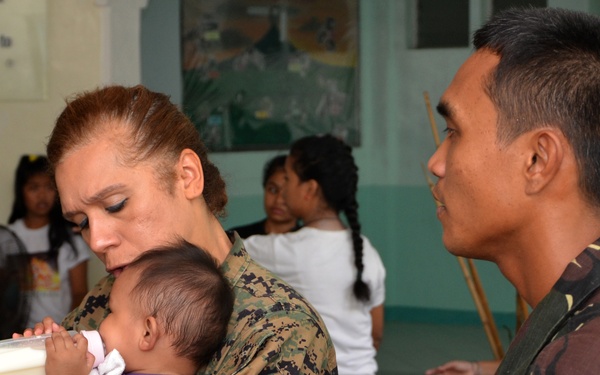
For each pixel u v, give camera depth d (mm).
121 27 3621
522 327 999
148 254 1317
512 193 1021
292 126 6438
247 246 2799
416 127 6621
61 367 1218
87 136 1255
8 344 1257
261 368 1208
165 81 5988
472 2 6402
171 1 5988
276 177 3430
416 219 6648
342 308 2660
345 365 2660
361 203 6680
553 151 989
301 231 2707
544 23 1035
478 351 5781
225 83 6215
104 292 1506
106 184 1245
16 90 3520
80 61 3574
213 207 1407
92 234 1276
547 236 1010
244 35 6254
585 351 844
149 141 1271
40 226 3289
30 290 2977
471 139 1044
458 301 6562
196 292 1303
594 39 1020
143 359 1317
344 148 2814
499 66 1027
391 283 6719
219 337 1312
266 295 1329
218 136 6203
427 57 6566
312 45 6457
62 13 3561
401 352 5762
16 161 3535
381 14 6621
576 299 934
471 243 1070
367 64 6645
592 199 992
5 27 3506
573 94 988
